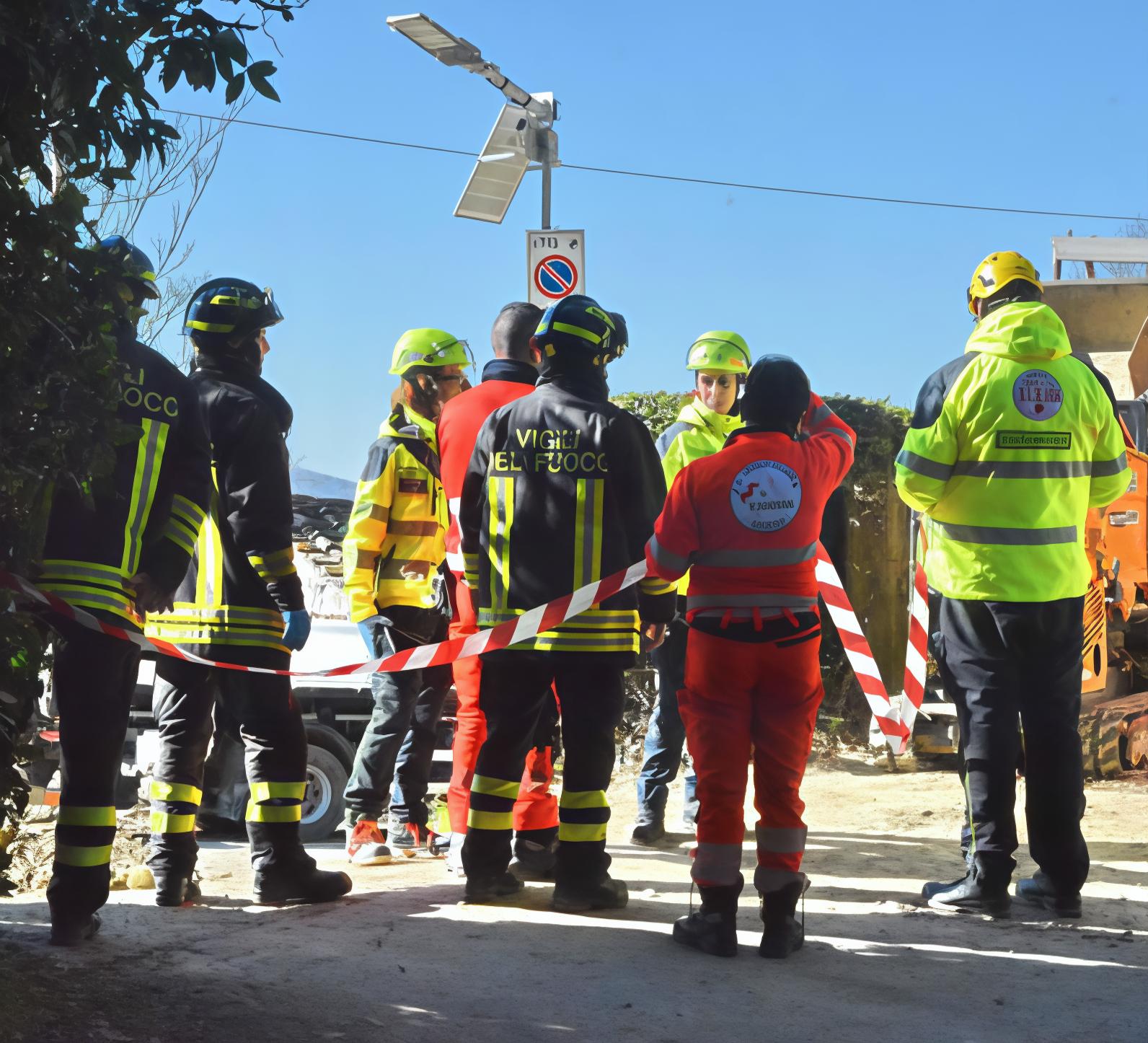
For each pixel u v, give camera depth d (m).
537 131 12.98
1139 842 6.84
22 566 3.64
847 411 11.63
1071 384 5.17
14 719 3.62
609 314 5.36
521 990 4.04
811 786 8.98
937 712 9.66
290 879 5.16
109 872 4.39
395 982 4.07
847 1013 3.91
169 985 3.90
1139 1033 3.76
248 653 5.04
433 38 12.39
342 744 7.83
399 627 6.44
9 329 3.25
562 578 5.04
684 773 9.08
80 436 3.46
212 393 4.91
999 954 4.61
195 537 4.47
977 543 5.15
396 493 6.47
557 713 5.93
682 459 7.11
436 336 6.55
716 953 4.52
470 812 5.23
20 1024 3.41
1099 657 8.95
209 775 7.45
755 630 4.54
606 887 5.15
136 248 4.37
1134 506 9.52
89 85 3.30
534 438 5.11
